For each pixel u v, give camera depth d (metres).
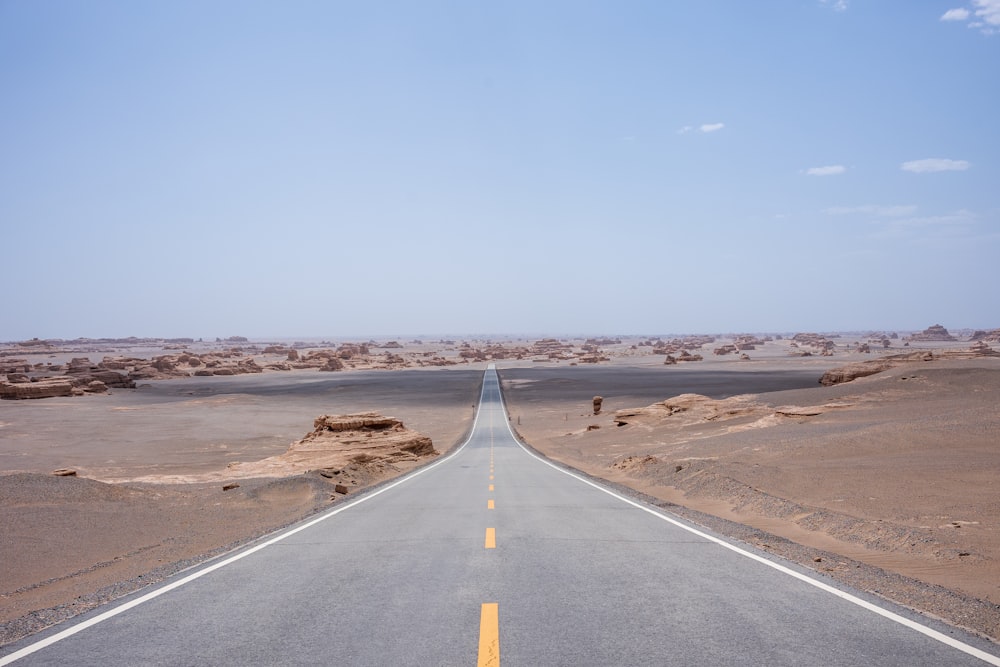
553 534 11.62
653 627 6.00
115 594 7.71
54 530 15.16
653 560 9.22
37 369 189.62
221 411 87.62
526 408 94.12
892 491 17.25
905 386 47.91
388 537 11.51
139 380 169.75
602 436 53.81
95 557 13.28
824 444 28.39
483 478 25.64
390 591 7.50
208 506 19.81
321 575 8.44
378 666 5.02
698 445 36.38
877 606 6.73
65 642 5.75
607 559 9.31
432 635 5.80
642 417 57.91
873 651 5.32
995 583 8.71
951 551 10.25
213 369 191.25
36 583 10.55
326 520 13.98
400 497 18.88
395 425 44.88
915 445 26.30
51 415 81.19
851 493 17.33
